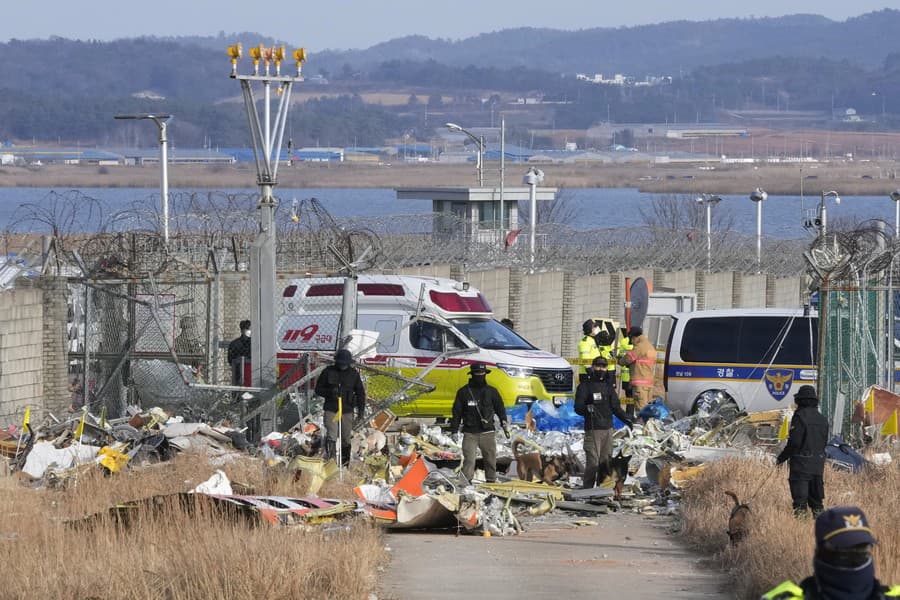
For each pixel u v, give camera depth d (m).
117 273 86.75
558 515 66.94
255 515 52.09
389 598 43.25
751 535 50.91
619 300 151.38
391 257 114.50
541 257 135.75
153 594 40.47
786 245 182.00
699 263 164.00
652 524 63.84
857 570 23.42
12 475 65.50
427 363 97.19
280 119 80.06
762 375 97.38
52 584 41.12
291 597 40.91
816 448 57.25
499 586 45.78
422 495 60.25
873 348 83.50
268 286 80.25
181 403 84.44
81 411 78.38
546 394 98.12
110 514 52.09
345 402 72.31
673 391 99.88
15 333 83.50
